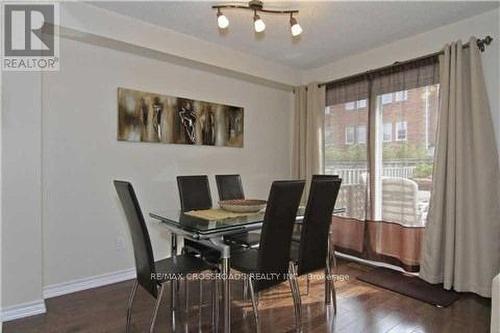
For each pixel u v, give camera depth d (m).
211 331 2.08
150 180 3.18
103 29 2.64
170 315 2.31
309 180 3.98
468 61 2.74
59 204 2.66
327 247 2.34
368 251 3.48
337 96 3.82
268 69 3.88
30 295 2.29
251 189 4.05
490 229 2.57
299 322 2.08
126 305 2.46
